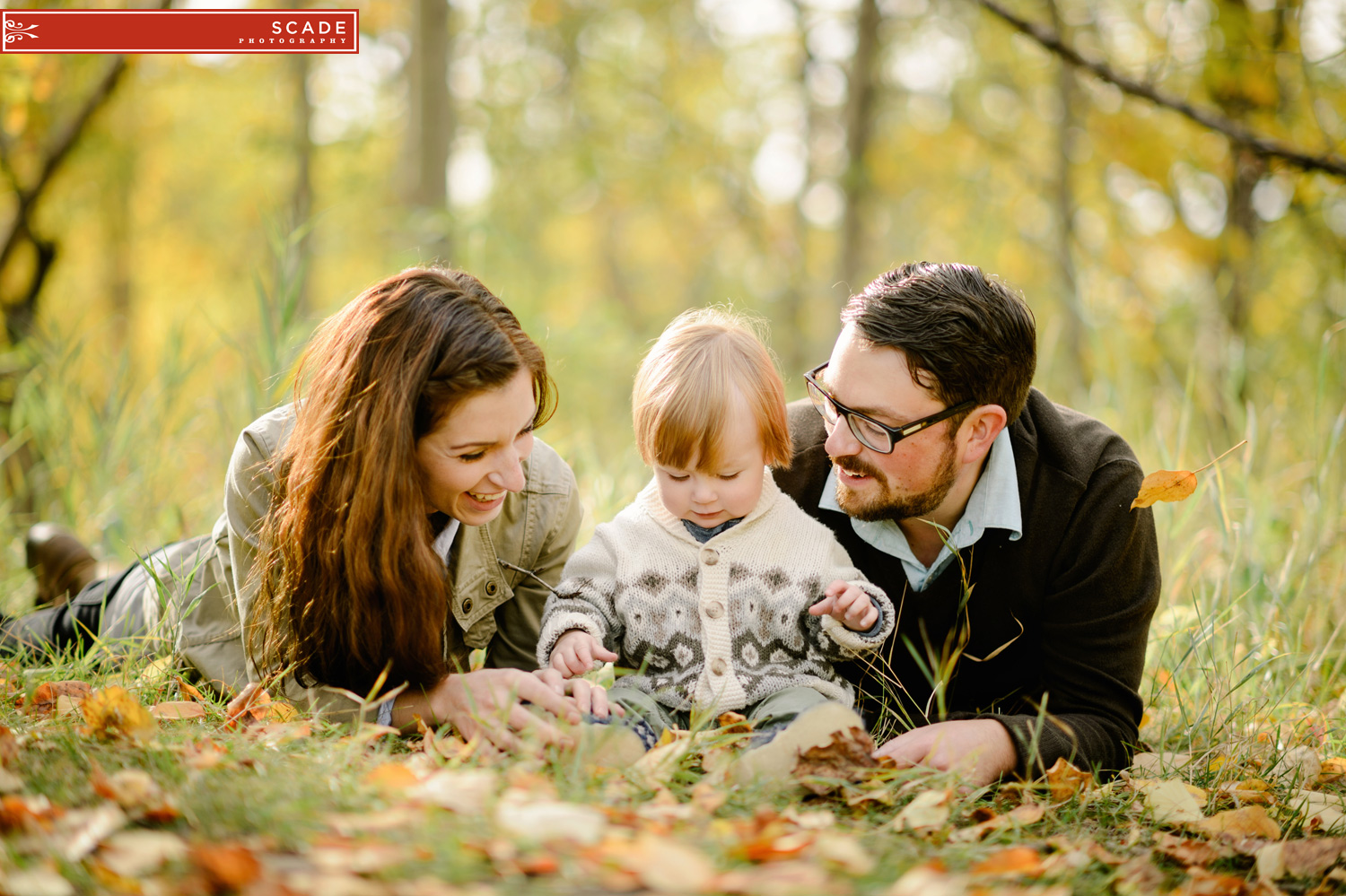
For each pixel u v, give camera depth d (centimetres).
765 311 1648
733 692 208
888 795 171
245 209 1359
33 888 111
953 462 212
